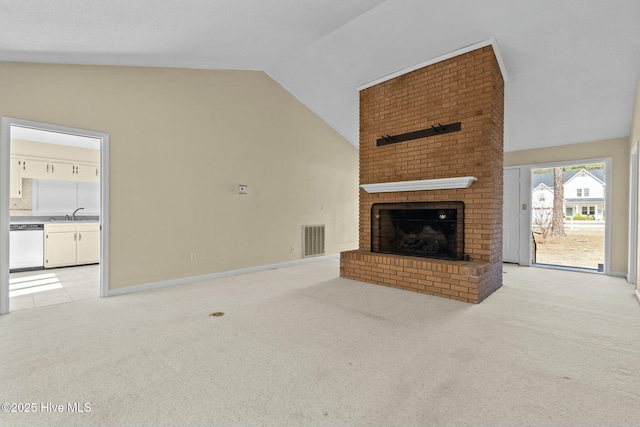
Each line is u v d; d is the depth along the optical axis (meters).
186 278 4.27
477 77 3.66
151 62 3.71
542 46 3.44
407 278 3.88
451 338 2.41
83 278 4.51
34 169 5.30
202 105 4.44
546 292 3.75
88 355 2.12
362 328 2.61
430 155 4.07
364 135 4.87
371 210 4.68
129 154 3.73
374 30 3.75
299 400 1.63
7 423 1.44
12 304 3.28
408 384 1.78
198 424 1.45
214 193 4.59
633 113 4.03
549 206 7.82
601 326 2.66
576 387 1.75
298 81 5.31
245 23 2.97
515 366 1.98
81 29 2.47
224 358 2.08
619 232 4.70
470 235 3.76
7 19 2.16
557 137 5.06
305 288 3.97
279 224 5.53
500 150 3.88
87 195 6.13
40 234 5.10
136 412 1.53
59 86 3.24
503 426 1.44
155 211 3.97
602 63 3.45
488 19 3.27
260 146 5.21
